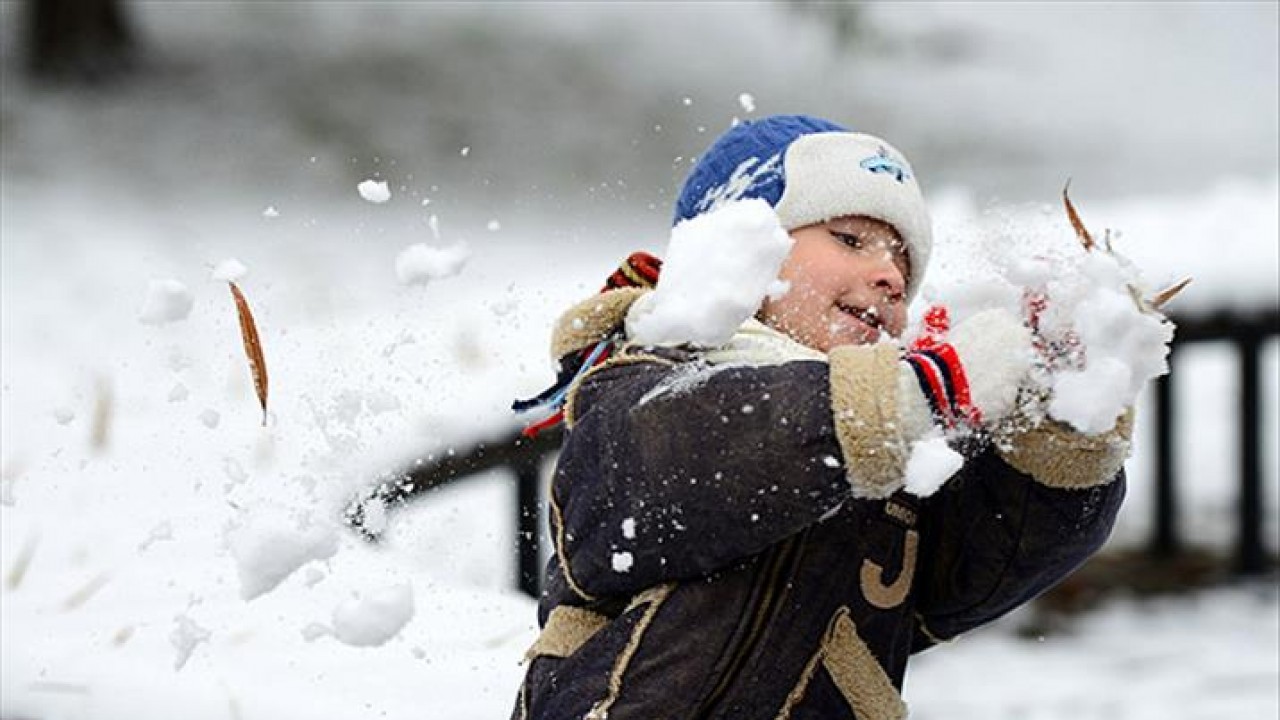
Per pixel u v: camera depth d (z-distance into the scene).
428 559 14.06
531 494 14.97
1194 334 19.25
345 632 6.34
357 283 34.69
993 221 6.80
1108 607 18.02
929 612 6.62
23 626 10.70
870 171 6.68
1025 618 17.62
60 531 13.34
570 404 6.27
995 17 64.19
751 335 6.30
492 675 10.01
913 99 58.59
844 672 6.17
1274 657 16.09
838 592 6.15
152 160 45.78
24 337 27.38
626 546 5.97
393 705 9.46
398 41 55.34
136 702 9.47
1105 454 6.04
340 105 50.75
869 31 60.38
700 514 5.77
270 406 17.97
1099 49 63.44
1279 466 24.17
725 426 5.70
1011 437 6.05
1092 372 5.45
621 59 57.09
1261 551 19.39
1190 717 14.22
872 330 6.59
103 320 29.11
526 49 56.28
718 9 60.81
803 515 5.70
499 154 49.75
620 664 6.05
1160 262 19.66
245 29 54.41
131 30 52.12
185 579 11.83
